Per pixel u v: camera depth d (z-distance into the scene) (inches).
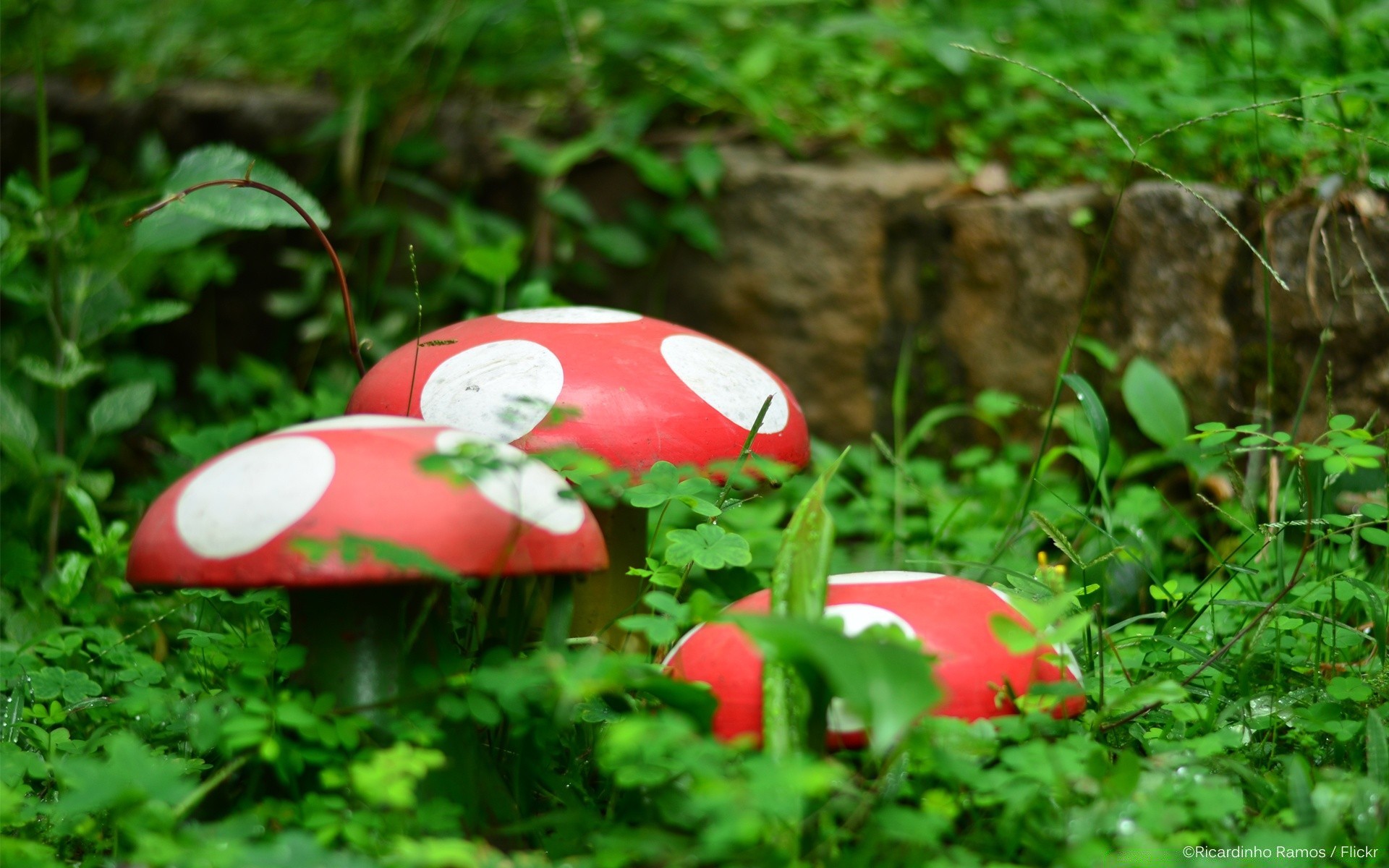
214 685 66.9
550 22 140.7
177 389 151.6
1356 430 63.1
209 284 149.5
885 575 58.1
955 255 112.9
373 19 151.1
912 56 128.6
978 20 134.5
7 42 162.6
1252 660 65.1
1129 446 104.2
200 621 74.6
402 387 66.7
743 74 124.6
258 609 72.9
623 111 127.0
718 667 51.8
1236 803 46.2
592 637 60.6
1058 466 107.1
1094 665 65.9
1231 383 99.0
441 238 126.4
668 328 70.8
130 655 71.6
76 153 155.3
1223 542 92.9
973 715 50.5
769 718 48.6
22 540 98.7
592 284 126.5
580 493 60.3
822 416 117.6
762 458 64.6
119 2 183.3
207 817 51.8
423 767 44.6
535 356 64.7
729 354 70.3
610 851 45.8
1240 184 101.3
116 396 96.6
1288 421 96.5
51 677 65.7
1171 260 101.7
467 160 133.2
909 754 49.2
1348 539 69.4
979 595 55.8
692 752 44.0
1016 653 50.4
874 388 116.0
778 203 117.7
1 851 46.3
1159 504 91.6
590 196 127.0
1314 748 59.1
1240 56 114.0
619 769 49.0
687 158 118.9
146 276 126.3
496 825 52.3
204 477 49.6
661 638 53.5
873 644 39.0
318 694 50.8
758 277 118.9
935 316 114.1
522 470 50.8
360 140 139.3
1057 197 108.9
